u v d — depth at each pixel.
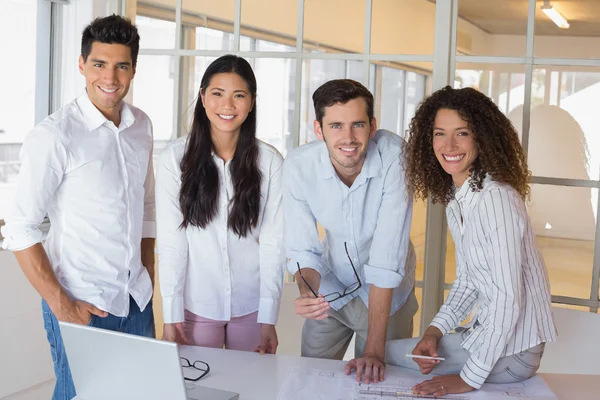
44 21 3.69
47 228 3.64
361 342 2.78
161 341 1.63
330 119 2.18
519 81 3.38
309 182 2.45
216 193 2.53
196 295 2.64
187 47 3.80
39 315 3.44
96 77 2.35
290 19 3.62
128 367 1.70
